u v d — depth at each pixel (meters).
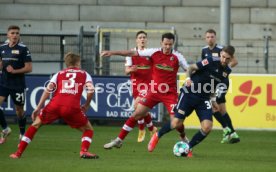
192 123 52.75
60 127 52.34
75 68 30.66
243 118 52.25
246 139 45.19
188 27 69.25
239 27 69.31
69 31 59.69
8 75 39.59
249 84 52.09
